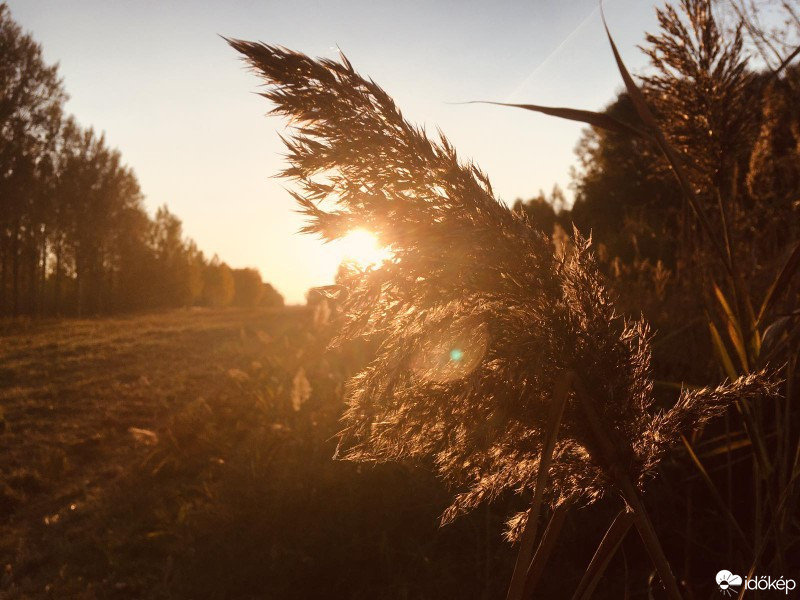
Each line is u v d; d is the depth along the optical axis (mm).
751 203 2359
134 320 36156
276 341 16469
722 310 1754
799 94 2016
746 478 2574
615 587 2541
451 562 3104
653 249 4754
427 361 916
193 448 6266
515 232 940
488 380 890
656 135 1309
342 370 7141
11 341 21000
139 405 9852
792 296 2197
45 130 31734
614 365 958
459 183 924
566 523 2850
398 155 913
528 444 998
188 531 4266
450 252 895
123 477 6277
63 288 43250
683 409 1029
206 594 3404
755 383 1026
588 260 1004
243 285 85000
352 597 3094
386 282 889
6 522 5410
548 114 1315
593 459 1019
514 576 868
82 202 36531
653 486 2707
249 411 7414
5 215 30281
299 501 3834
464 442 941
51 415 9336
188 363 15344
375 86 944
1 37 28844
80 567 4246
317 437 4738
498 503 3139
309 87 926
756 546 1509
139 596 3633
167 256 52906
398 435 944
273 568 3412
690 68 1705
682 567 2541
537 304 945
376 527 3477
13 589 4004
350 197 924
